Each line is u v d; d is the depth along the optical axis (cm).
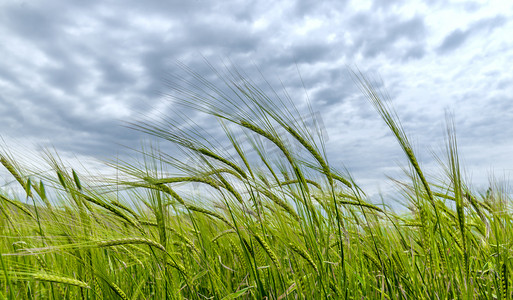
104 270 43
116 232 46
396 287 49
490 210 56
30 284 46
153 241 41
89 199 43
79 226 42
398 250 54
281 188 49
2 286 40
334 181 52
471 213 56
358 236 53
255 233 46
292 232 48
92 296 46
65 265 47
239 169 48
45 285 47
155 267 48
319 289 45
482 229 57
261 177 51
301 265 45
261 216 50
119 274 53
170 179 42
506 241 50
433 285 46
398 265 52
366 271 53
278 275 47
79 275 46
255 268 46
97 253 44
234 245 55
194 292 50
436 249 48
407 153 46
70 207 45
